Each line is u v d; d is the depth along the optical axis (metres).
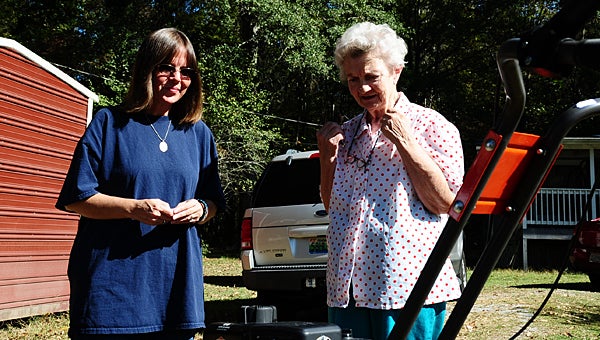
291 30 20.08
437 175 2.55
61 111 8.21
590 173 18.62
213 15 21.73
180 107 2.76
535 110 26.53
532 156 1.44
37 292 7.77
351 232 2.70
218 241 27.44
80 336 2.49
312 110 27.08
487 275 1.45
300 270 7.41
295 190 7.70
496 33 27.75
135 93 2.64
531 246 19.20
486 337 6.55
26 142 7.61
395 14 23.80
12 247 7.41
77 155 2.56
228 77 20.80
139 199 2.58
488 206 1.46
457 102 26.95
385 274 2.62
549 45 1.26
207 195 2.82
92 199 2.50
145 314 2.52
